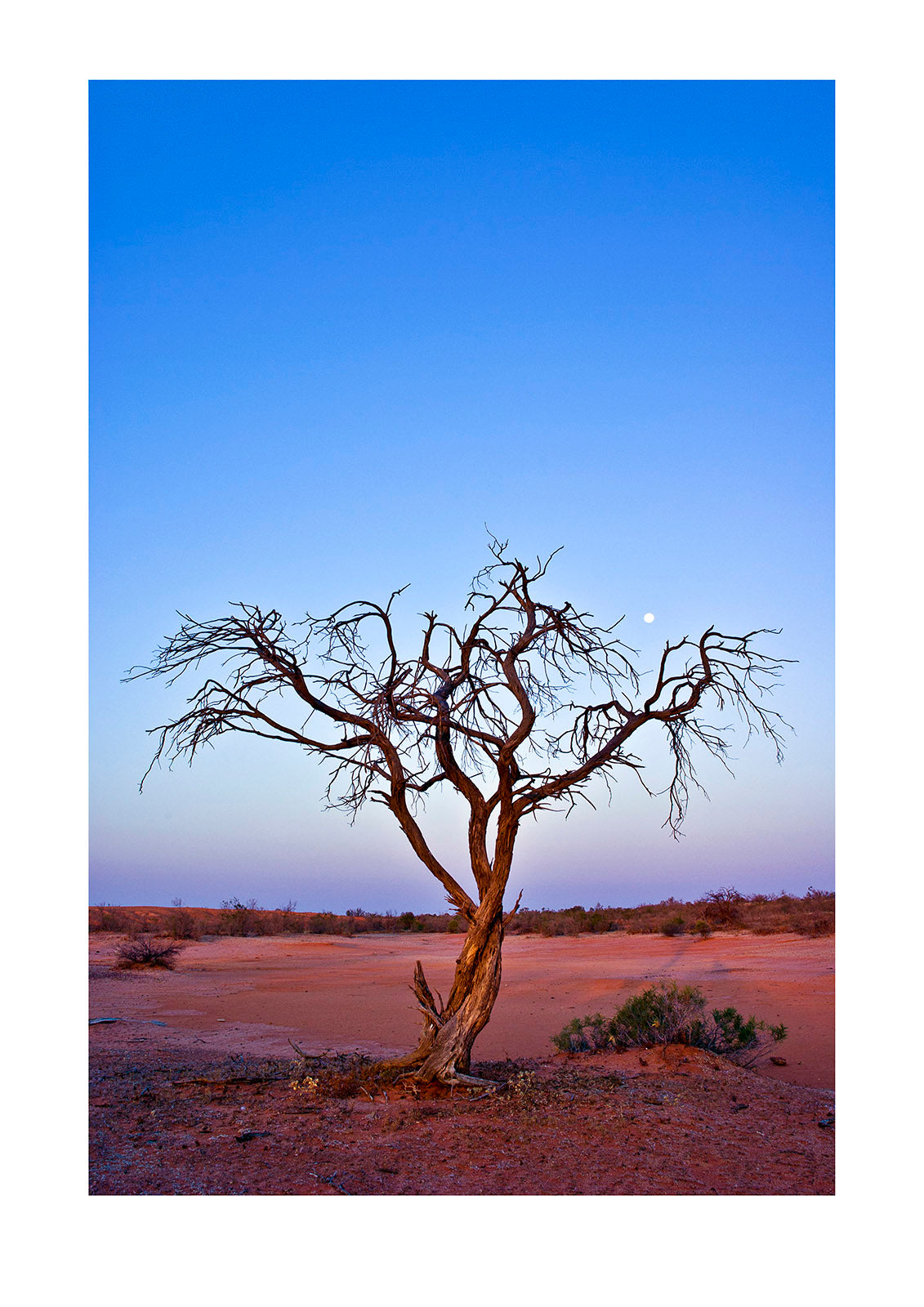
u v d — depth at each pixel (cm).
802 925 2936
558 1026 1549
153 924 4603
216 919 5059
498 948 992
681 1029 1229
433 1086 966
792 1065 1192
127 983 2341
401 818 988
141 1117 871
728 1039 1226
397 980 2381
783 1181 719
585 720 1044
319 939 4212
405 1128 837
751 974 2030
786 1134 855
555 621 1004
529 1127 845
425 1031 1010
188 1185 673
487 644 1038
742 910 3703
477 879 999
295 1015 1762
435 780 1005
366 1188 681
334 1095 957
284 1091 980
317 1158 746
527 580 1018
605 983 2023
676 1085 1027
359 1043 1434
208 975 2608
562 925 4262
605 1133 834
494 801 1002
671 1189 695
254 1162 731
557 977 2212
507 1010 1758
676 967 2283
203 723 943
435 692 1018
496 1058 1277
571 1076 1062
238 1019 1716
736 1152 796
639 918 4416
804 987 1784
